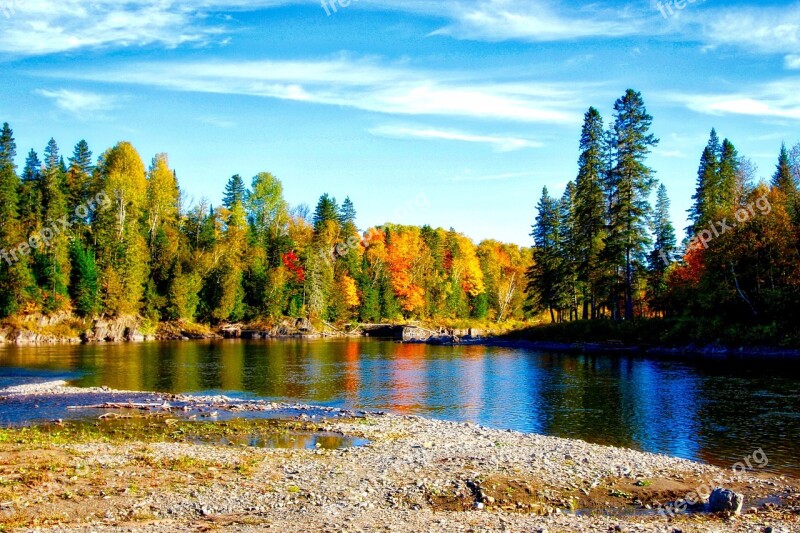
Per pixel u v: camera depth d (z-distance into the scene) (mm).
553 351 56812
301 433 21656
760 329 46000
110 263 75375
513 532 11438
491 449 18766
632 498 14086
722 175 68688
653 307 72250
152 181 88000
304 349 63094
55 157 86438
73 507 12539
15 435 20109
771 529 11969
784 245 47375
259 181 103000
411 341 76625
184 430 21953
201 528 11422
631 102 57844
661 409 25703
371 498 13742
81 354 54250
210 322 87938
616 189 59344
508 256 132250
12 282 66562
